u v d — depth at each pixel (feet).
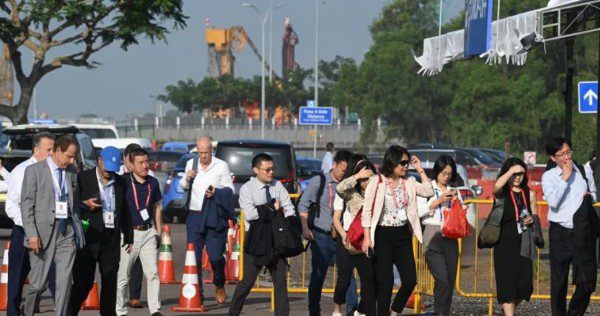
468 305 131.54
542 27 148.97
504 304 105.40
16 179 101.35
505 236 104.73
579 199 105.29
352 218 100.42
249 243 103.04
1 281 121.29
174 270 158.71
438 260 107.45
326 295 139.85
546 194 104.99
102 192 100.12
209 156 126.21
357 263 100.63
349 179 100.17
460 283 136.36
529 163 460.14
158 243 110.73
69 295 97.96
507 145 400.47
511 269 104.63
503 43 157.28
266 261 102.73
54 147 97.35
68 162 97.35
